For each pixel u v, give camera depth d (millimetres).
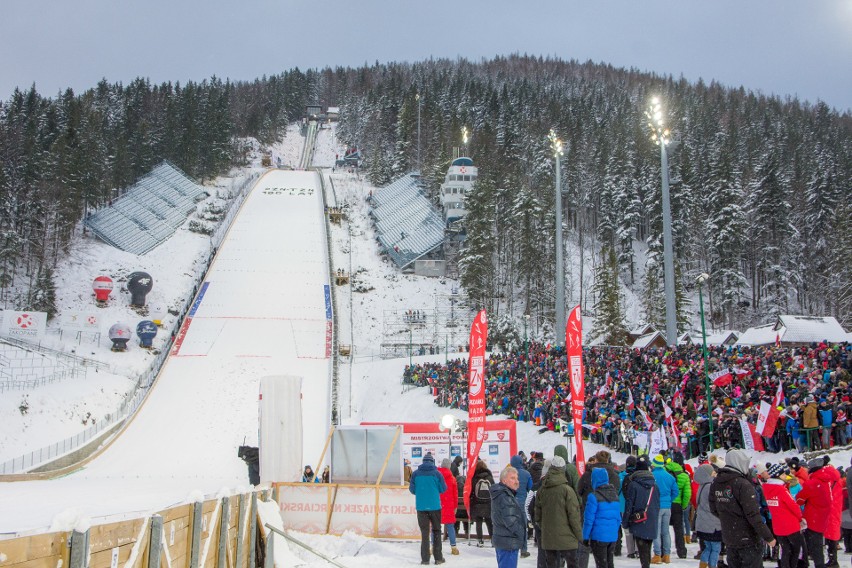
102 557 6480
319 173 153375
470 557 14992
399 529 17766
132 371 59531
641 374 35531
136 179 125312
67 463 38969
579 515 10148
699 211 98062
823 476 12000
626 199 100438
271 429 20828
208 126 142625
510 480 10922
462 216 101750
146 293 76500
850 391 25000
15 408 43906
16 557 5227
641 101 185125
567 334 19125
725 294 82625
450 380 49156
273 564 13602
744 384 29828
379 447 19172
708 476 12469
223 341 66312
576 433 18578
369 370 65062
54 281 78250
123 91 182875
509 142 126250
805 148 131500
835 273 82000
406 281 93938
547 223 94938
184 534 9023
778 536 11547
